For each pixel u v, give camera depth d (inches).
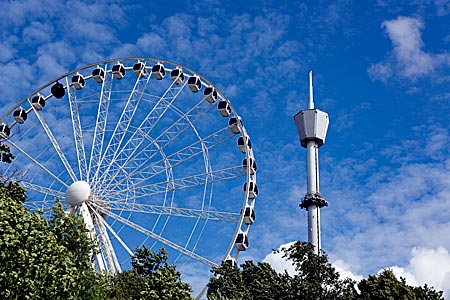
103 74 3240.7
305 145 6614.2
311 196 6038.4
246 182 3021.7
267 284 2479.1
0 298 1472.7
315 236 5836.6
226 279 2518.5
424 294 2593.5
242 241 2834.6
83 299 1772.9
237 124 3100.4
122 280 2155.5
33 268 1550.2
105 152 2989.7
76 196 2869.1
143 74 3223.4
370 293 2519.7
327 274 2449.6
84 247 1920.5
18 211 1606.8
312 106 6801.2
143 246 2255.2
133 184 2945.4
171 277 2030.0
